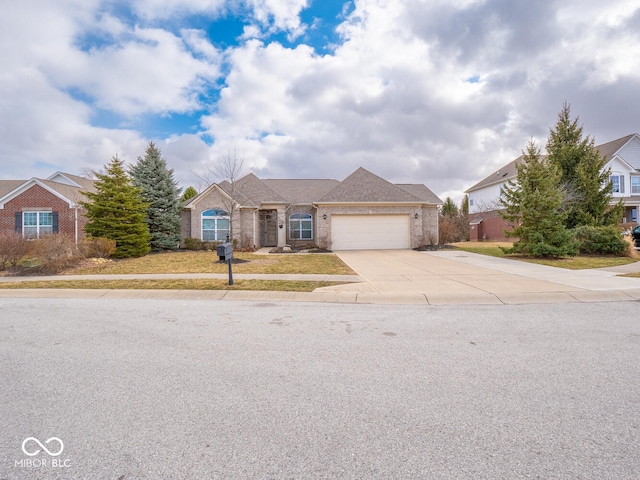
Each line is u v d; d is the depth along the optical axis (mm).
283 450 2510
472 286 9500
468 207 40375
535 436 2666
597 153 19141
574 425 2816
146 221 19359
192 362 4273
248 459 2408
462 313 6879
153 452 2492
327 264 14359
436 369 4004
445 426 2816
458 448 2520
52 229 21156
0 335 5434
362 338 5230
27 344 4980
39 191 21234
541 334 5379
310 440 2631
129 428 2811
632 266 13375
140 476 2240
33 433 2750
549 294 8508
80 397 3355
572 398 3281
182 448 2539
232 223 21594
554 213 16109
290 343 4996
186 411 3078
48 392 3465
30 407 3164
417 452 2479
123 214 16797
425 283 10008
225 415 3008
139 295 8898
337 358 4379
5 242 12945
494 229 31062
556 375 3812
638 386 3535
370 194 22031
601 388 3490
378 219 22031
